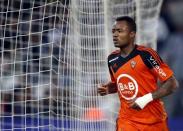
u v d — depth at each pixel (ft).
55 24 71.26
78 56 72.13
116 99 80.28
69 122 70.33
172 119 102.89
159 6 87.61
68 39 69.67
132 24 55.06
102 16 74.33
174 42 123.75
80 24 73.10
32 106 78.95
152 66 53.88
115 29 55.11
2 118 79.15
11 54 79.46
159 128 55.62
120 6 83.35
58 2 70.28
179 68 119.65
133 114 55.36
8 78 80.64
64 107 71.05
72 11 69.56
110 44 77.61
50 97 67.87
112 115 77.15
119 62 55.21
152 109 55.01
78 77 71.87
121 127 55.72
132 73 54.54
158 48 124.06
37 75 80.12
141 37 85.25
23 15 80.38
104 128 74.38
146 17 88.02
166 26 127.13
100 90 58.13
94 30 73.92
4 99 80.74
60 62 70.13
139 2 83.30
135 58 54.44
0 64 79.66
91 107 72.69
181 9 129.08
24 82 79.77
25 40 80.59
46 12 77.05
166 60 121.80
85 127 71.77
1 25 71.00
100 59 73.87
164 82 53.78
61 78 71.20
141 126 55.11
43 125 72.84
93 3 74.13
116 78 55.77
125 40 54.70
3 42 71.51
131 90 54.95
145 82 54.49
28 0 80.53
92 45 73.82
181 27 127.44
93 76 73.31
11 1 76.13
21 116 78.48
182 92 114.73
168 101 114.32
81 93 72.08
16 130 74.23
